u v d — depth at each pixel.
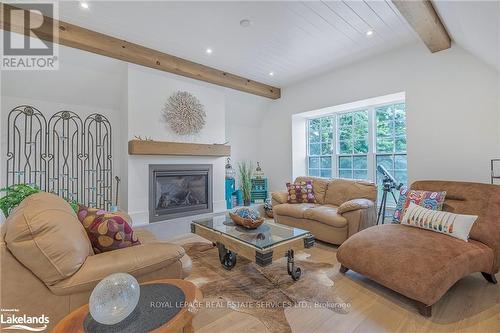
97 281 1.21
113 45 3.01
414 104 3.28
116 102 3.81
